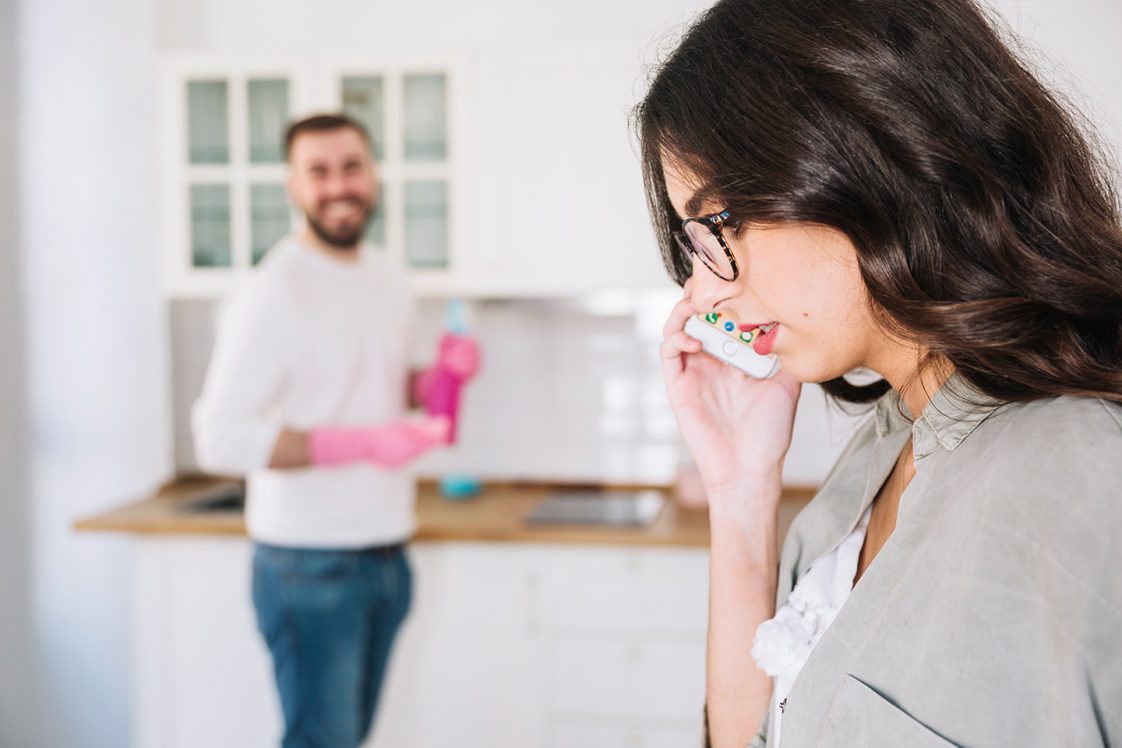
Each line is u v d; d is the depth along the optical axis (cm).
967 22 57
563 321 293
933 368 64
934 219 55
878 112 55
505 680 242
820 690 63
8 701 299
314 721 214
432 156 258
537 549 239
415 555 244
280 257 212
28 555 296
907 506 63
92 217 288
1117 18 231
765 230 60
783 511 254
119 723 299
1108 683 48
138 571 250
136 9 283
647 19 277
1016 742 50
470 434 299
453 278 259
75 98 287
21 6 286
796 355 65
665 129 63
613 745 238
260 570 213
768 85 58
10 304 292
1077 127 62
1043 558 50
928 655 54
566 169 253
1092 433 51
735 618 88
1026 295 54
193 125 263
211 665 250
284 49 290
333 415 212
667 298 267
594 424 294
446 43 285
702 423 89
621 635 237
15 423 294
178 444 305
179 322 300
